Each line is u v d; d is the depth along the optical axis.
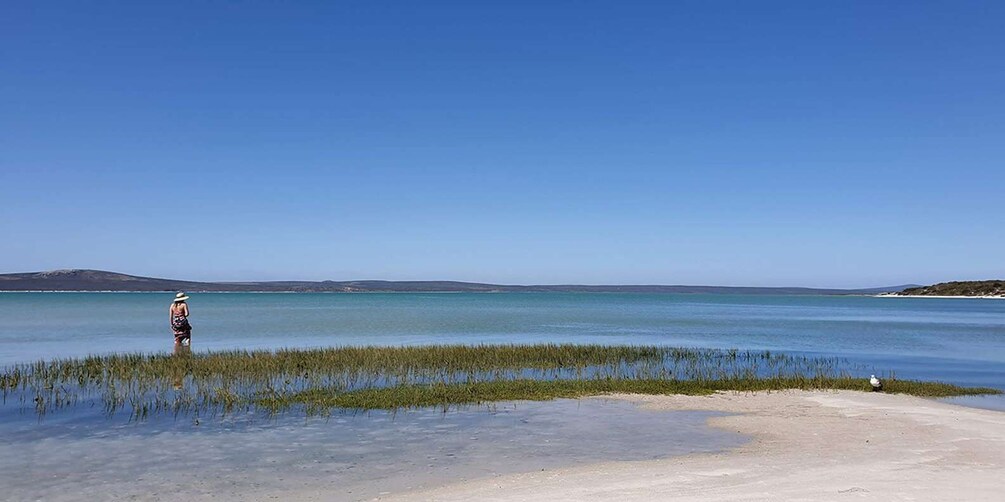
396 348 38.06
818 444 17.36
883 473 13.95
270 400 22.83
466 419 20.45
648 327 72.81
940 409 22.67
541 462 15.47
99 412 21.16
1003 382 30.92
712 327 73.69
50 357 37.91
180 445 17.03
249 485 13.62
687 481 13.40
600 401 23.67
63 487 13.48
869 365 37.47
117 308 110.00
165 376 27.86
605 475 14.01
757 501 11.91
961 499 11.95
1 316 82.62
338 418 20.45
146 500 12.69
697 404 23.41
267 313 98.31
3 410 21.44
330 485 13.60
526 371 31.80
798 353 44.41
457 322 78.56
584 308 135.12
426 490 13.14
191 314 93.94
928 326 77.38
